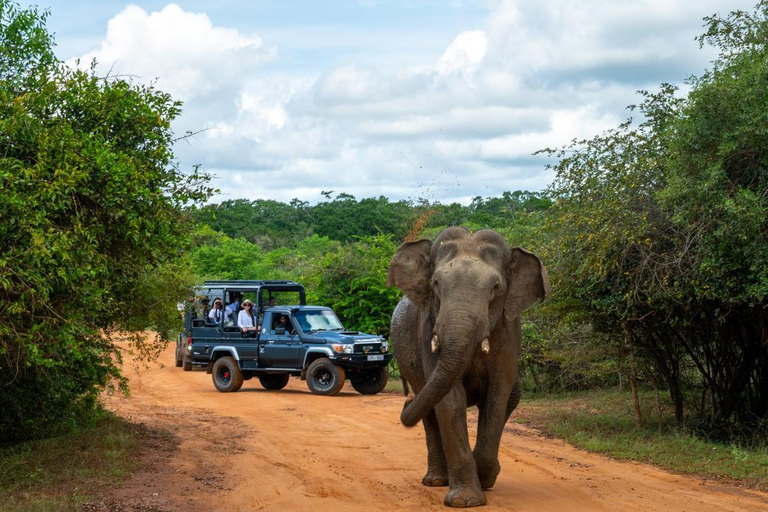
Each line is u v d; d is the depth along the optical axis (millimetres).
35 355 7605
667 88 12844
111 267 9000
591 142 12508
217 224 74000
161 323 12109
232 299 21188
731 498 8445
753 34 11219
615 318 12516
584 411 15031
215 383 20125
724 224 10234
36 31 9461
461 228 8141
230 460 10578
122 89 9148
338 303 23547
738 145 10352
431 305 8117
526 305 7953
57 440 10906
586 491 8703
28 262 7434
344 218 79812
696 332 12875
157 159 9438
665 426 13023
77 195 8406
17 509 7449
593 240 11680
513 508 7863
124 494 8438
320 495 8570
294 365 19484
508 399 9039
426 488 8852
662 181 11828
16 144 8031
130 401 17688
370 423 14156
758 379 12945
